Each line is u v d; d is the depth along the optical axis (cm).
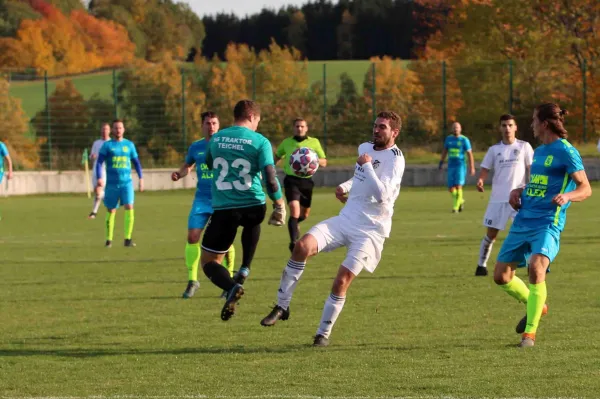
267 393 824
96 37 10938
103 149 2355
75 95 5509
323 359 977
